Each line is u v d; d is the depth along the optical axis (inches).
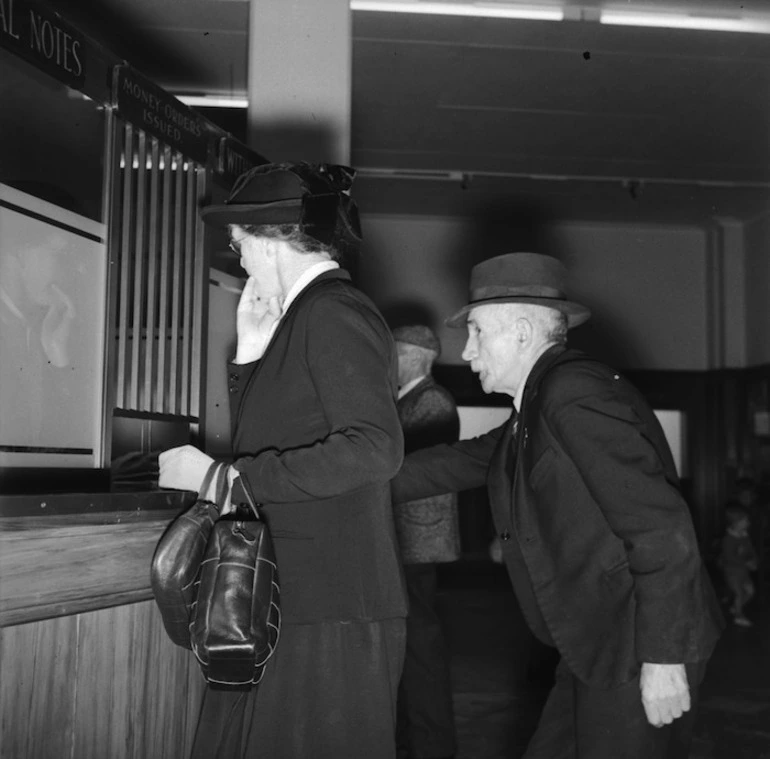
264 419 62.9
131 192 73.8
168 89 240.7
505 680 192.1
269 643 57.7
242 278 104.9
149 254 76.7
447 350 389.1
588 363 74.0
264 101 152.3
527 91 261.6
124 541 61.4
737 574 293.7
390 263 391.2
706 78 251.1
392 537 65.1
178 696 74.0
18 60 63.4
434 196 363.6
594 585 70.7
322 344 60.3
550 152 315.6
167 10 200.8
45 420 63.2
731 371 389.4
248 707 61.6
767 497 369.4
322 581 61.1
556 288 82.8
